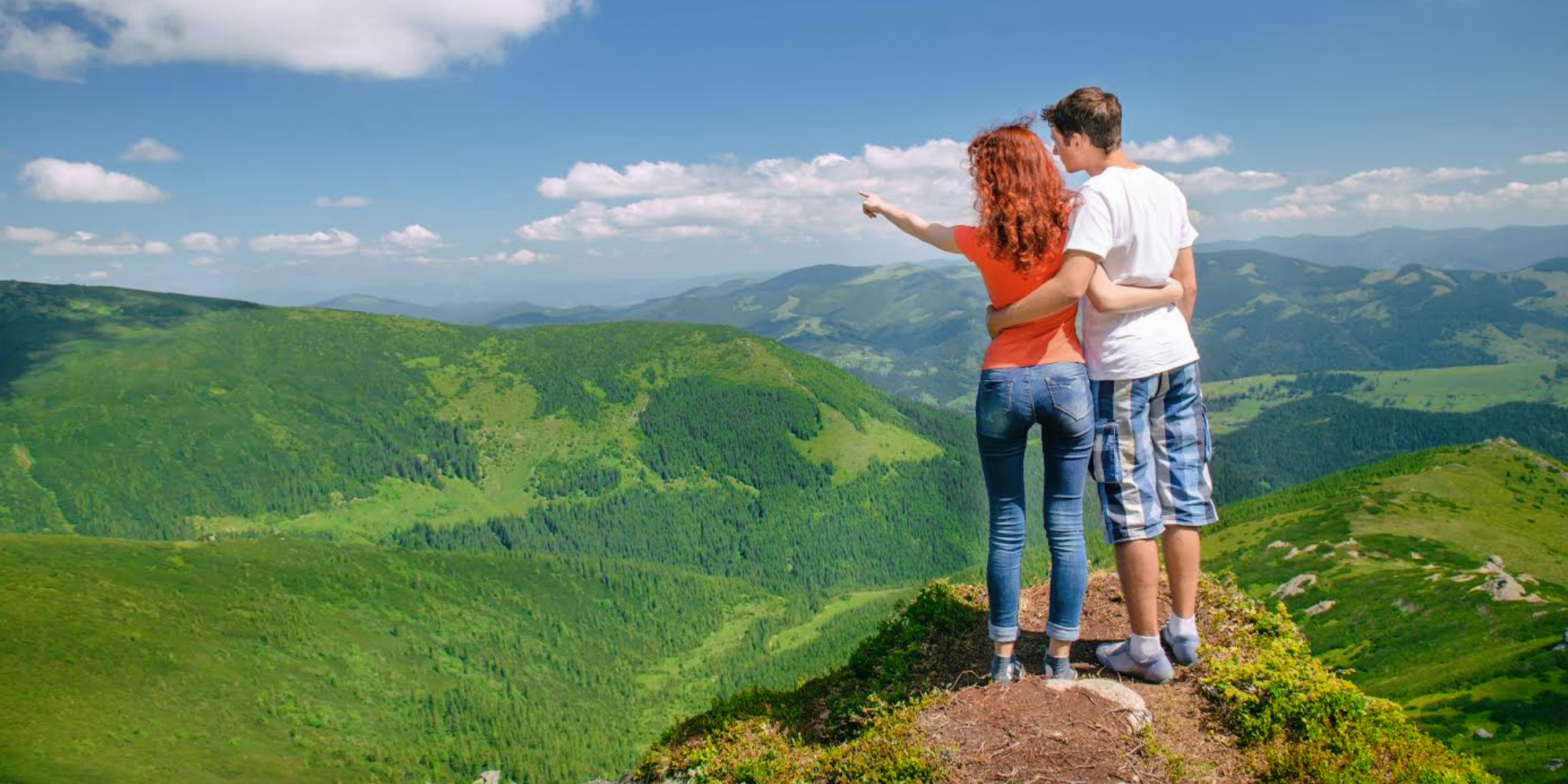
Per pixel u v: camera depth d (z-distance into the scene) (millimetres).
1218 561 151750
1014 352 5695
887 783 5473
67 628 182875
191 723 170250
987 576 6242
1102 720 5641
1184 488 6043
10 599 187125
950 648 7871
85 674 171625
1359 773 5211
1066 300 5387
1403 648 93188
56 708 158500
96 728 157625
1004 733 5586
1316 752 5391
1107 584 8500
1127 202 5586
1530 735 64188
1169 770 5262
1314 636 105750
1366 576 117312
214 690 182750
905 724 5891
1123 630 7453
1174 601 6453
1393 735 5602
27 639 175125
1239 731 5719
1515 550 135250
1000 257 5438
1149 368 5820
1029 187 5340
